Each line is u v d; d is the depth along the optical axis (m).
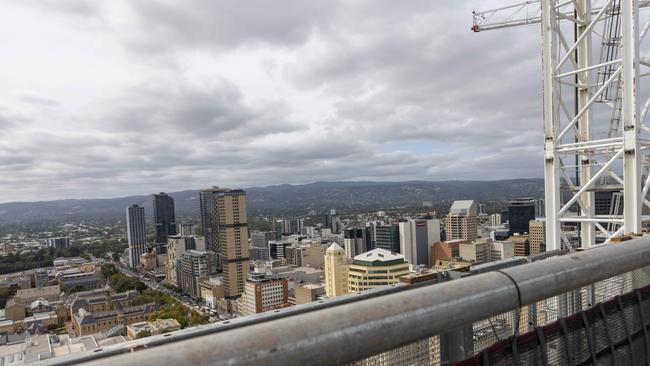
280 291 107.31
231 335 2.08
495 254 146.88
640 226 13.20
